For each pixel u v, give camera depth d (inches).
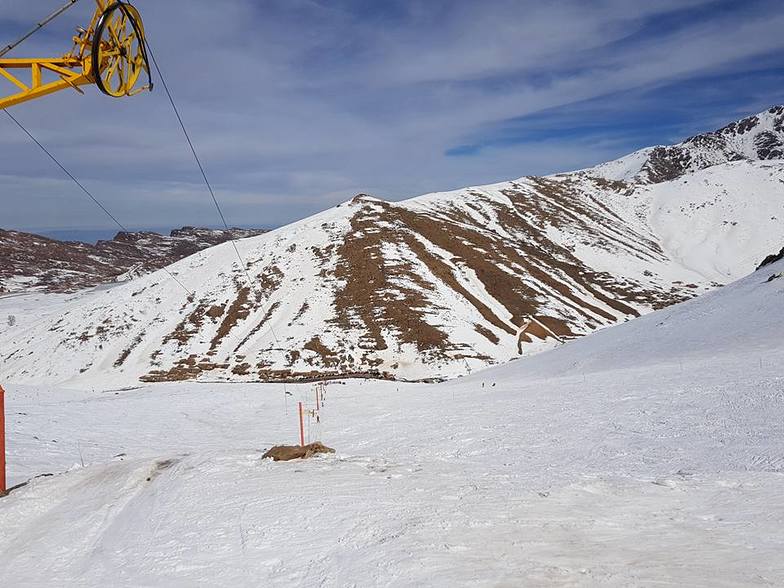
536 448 577.9
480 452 592.7
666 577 176.4
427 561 196.1
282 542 243.6
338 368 2901.1
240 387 1937.7
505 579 174.6
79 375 3068.4
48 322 3937.0
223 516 288.7
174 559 241.9
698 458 458.0
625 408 728.3
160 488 368.5
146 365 3046.3
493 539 221.3
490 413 872.3
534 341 3275.1
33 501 403.9
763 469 399.2
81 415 1176.2
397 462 441.1
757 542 217.3
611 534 229.8
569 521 249.8
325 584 193.9
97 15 323.3
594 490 317.1
